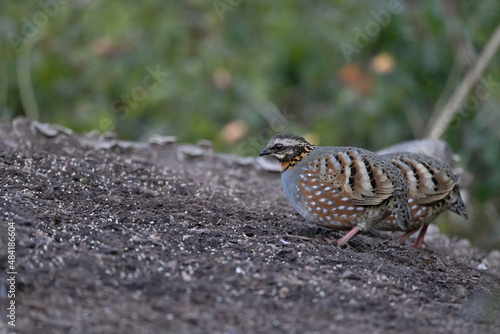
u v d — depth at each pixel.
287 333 6.04
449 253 10.46
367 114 15.66
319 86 16.81
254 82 15.55
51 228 7.46
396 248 9.20
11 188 8.32
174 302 6.34
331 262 7.75
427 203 9.59
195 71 15.38
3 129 11.35
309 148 9.06
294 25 15.91
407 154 9.98
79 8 15.57
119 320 5.97
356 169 8.48
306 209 8.79
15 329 5.69
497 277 9.02
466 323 6.71
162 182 9.98
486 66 15.73
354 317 6.47
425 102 16.81
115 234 7.52
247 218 9.20
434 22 15.76
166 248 7.42
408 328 6.39
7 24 15.50
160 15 15.55
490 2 16.27
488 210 16.56
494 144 16.05
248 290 6.73
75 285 6.40
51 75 15.66
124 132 15.84
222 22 16.03
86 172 9.52
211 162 12.51
